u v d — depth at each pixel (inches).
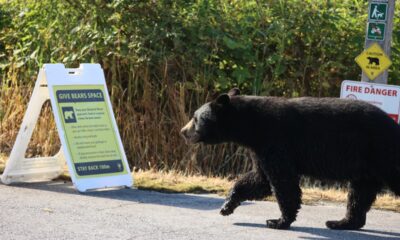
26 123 833.5
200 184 866.8
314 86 1127.0
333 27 1112.8
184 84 1079.0
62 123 820.0
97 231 627.2
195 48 1087.6
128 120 1091.3
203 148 1060.5
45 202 740.0
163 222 673.0
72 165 808.3
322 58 1114.7
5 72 1238.9
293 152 668.1
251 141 678.5
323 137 657.0
